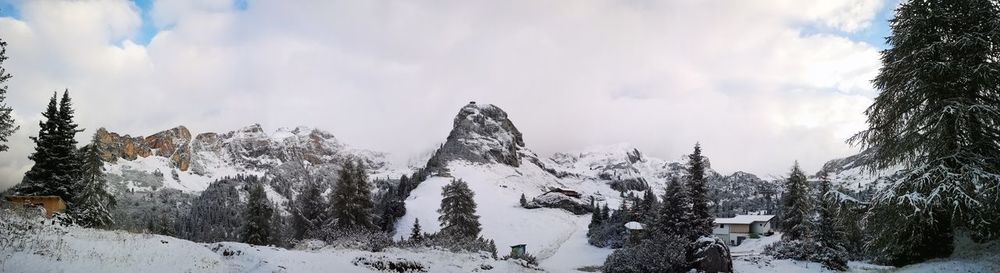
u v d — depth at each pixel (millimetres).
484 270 28141
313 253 24891
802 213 60750
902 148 17297
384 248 34469
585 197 141875
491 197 147500
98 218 37312
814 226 43094
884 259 20641
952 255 17891
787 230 62719
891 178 18094
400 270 24547
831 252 38625
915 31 17109
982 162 15766
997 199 14609
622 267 34812
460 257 30672
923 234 18156
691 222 54938
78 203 37406
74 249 15742
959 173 15859
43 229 17438
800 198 61625
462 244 37031
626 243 62688
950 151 16406
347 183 60250
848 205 18375
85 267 14336
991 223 15773
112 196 42406
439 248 34531
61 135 37562
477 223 72875
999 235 16406
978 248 17578
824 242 40094
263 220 54219
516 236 88062
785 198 64500
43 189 35938
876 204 17328
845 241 39906
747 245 70875
